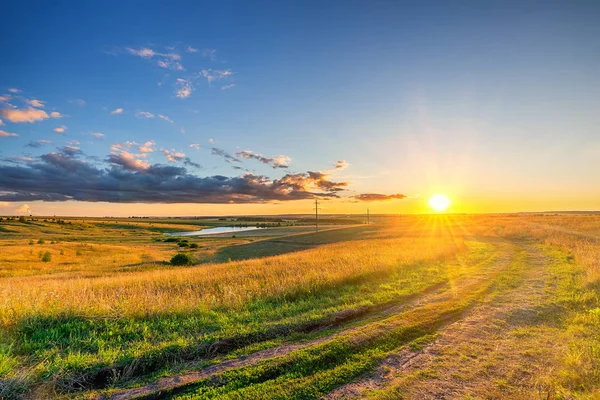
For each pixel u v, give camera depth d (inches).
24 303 307.4
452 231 2049.7
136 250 2256.4
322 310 327.0
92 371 201.3
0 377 183.0
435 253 778.2
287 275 502.9
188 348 234.5
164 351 226.4
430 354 228.4
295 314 318.3
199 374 202.1
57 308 304.7
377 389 182.1
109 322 287.6
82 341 247.0
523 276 519.2
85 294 365.1
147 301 339.0
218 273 584.7
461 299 377.4
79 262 1652.3
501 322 295.1
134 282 512.4
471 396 173.6
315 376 196.4
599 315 293.6
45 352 223.1
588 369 195.8
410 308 342.3
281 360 214.7
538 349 232.8
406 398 172.7
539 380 188.5
